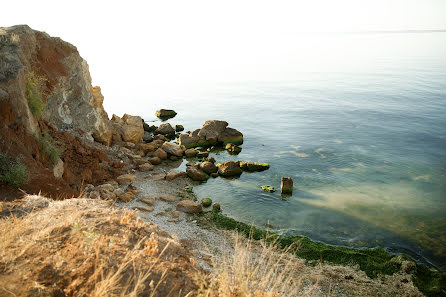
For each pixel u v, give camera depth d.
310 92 72.62
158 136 35.25
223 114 52.91
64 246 5.01
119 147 29.06
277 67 134.00
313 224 19.02
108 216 6.34
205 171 26.34
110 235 5.61
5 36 19.31
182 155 30.41
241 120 48.25
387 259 15.73
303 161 29.95
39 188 13.63
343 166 28.78
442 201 22.09
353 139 37.06
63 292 4.13
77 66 25.83
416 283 14.04
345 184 24.86
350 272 14.62
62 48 24.81
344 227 18.73
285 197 22.45
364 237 17.75
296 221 19.31
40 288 4.08
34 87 17.67
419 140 36.41
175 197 21.38
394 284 13.96
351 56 177.62
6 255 4.56
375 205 21.45
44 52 22.88
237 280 5.16
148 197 20.69
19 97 15.66
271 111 54.31
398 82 81.75
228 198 22.14
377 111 51.50
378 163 29.47
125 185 22.30
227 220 18.83
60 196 14.34
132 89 85.69
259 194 22.86
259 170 27.41
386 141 36.19
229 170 26.06
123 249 5.20
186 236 16.61
